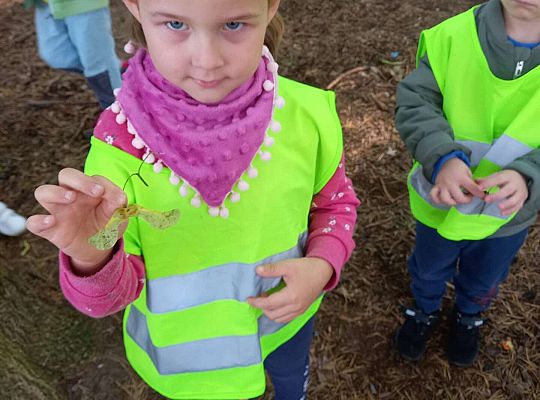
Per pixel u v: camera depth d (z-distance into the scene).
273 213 1.17
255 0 0.87
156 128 1.03
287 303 1.17
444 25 1.61
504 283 2.41
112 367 2.16
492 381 2.15
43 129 3.13
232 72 0.93
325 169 1.28
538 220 2.62
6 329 2.13
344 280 2.47
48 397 1.98
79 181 0.83
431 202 1.75
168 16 0.86
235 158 1.06
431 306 2.10
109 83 2.65
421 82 1.66
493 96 1.52
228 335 1.24
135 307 1.27
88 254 0.89
